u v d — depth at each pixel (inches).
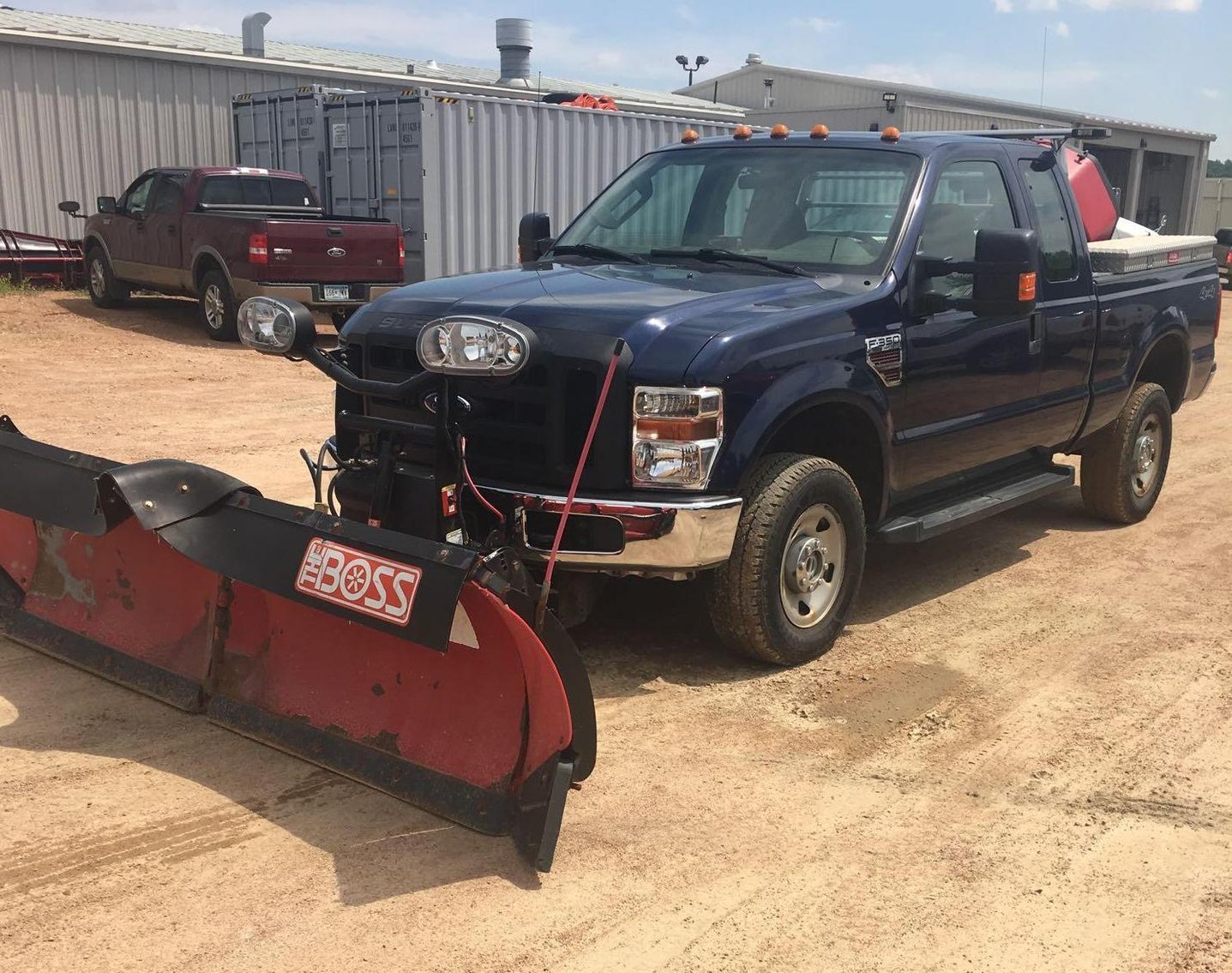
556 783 128.3
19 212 704.4
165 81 748.6
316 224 525.7
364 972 113.7
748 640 182.7
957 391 210.2
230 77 775.1
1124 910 127.8
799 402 175.9
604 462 164.7
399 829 140.1
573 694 129.8
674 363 163.9
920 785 154.8
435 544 128.8
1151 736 171.6
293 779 150.8
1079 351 245.6
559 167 684.1
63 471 160.7
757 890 129.9
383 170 641.6
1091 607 228.5
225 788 147.9
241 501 145.3
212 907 123.1
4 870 128.1
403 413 181.6
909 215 202.4
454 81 888.9
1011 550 267.3
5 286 674.2
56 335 540.4
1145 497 291.1
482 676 135.8
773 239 210.7
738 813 146.2
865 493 203.0
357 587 131.0
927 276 201.5
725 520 167.6
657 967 116.2
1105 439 277.6
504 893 127.6
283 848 135.0
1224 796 154.0
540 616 126.8
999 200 227.1
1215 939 123.1
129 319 604.4
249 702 154.4
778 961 117.6
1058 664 198.4
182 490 147.6
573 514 164.7
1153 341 272.8
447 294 186.9
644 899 127.4
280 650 153.3
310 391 442.3
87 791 145.6
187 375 462.9
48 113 706.2
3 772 149.6
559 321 169.9
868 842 140.4
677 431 163.8
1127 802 151.6
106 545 169.3
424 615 125.1
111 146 733.9
